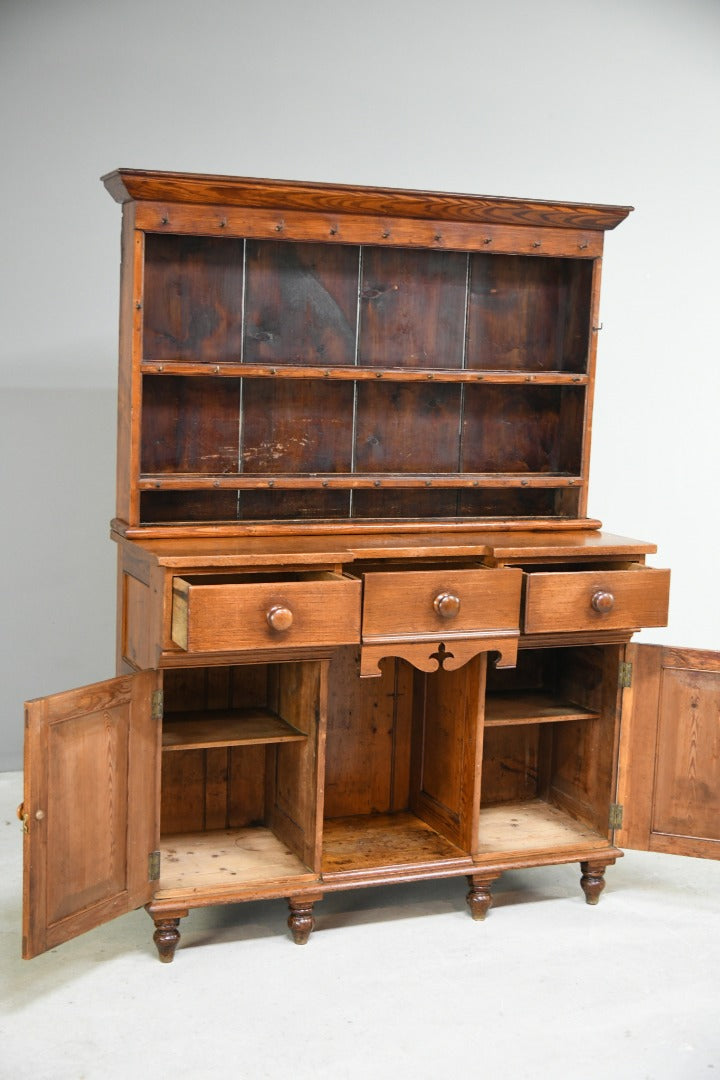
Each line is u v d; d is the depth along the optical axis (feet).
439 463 11.86
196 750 10.89
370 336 11.46
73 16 12.56
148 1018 8.64
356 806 11.62
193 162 13.10
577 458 11.84
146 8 12.77
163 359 10.72
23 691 13.41
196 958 9.64
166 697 10.80
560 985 9.30
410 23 13.60
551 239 11.21
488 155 14.07
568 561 10.50
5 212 12.60
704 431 15.12
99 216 12.91
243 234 10.25
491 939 10.12
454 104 13.87
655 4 14.43
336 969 9.50
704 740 10.79
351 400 11.48
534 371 12.03
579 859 10.78
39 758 8.36
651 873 11.71
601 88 14.37
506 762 12.13
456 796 10.82
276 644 9.18
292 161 13.41
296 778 10.39
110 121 12.80
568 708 11.35
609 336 14.64
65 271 12.88
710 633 15.49
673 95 14.61
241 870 10.05
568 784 11.73
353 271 11.31
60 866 8.66
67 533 13.29
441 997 9.07
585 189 14.44
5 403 12.90
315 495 11.48
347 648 11.39
